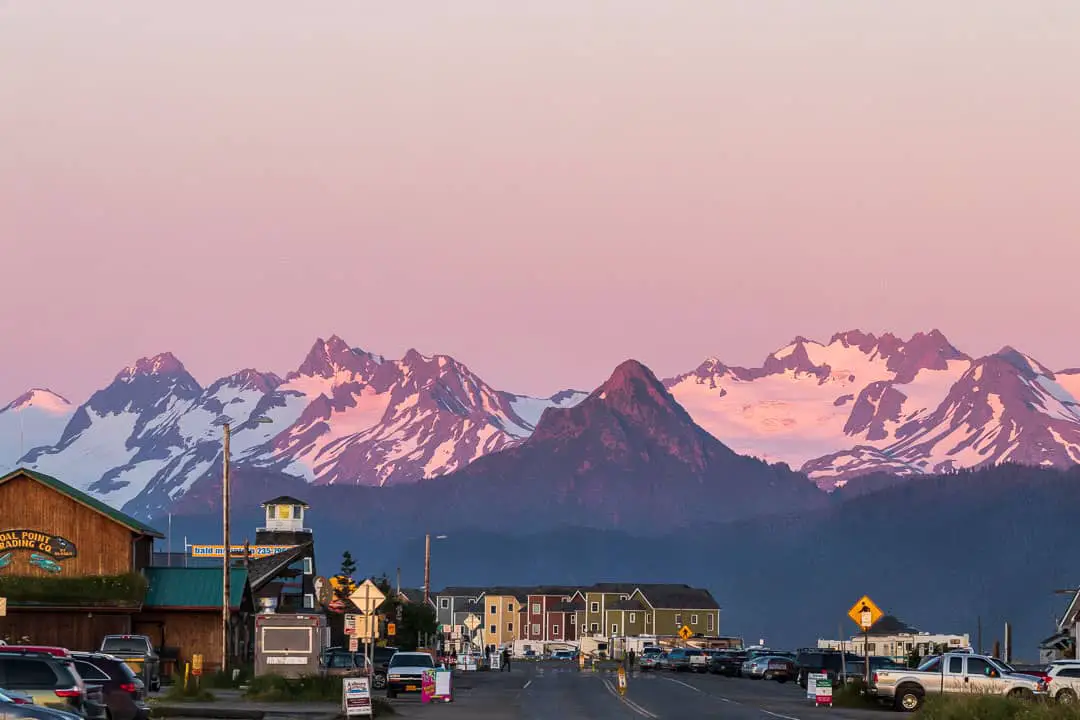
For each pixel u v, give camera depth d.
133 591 162.88
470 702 132.88
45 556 164.00
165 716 103.12
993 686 123.62
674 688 175.75
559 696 147.50
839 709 126.44
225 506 155.00
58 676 70.81
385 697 133.50
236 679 146.88
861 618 134.75
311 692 126.75
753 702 137.88
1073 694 123.69
